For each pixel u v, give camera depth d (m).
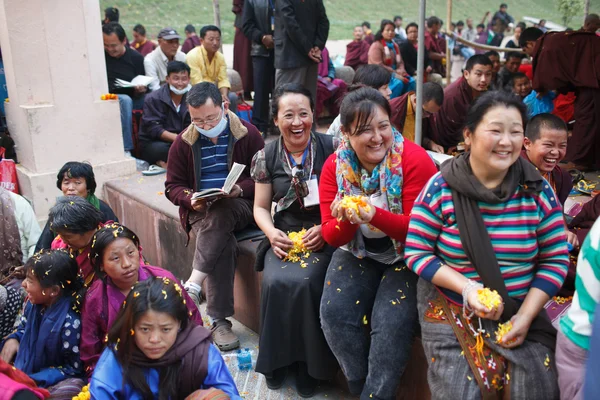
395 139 2.32
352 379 2.44
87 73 4.72
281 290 2.60
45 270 2.46
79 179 3.39
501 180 1.90
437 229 1.99
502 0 24.50
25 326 2.65
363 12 22.91
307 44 5.58
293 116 2.76
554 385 1.82
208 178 3.36
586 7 8.31
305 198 2.87
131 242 2.46
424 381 2.38
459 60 12.04
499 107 1.81
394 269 2.41
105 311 2.46
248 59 7.33
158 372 2.00
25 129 4.58
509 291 1.93
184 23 17.41
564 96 5.80
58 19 4.52
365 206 2.11
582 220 2.85
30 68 4.52
